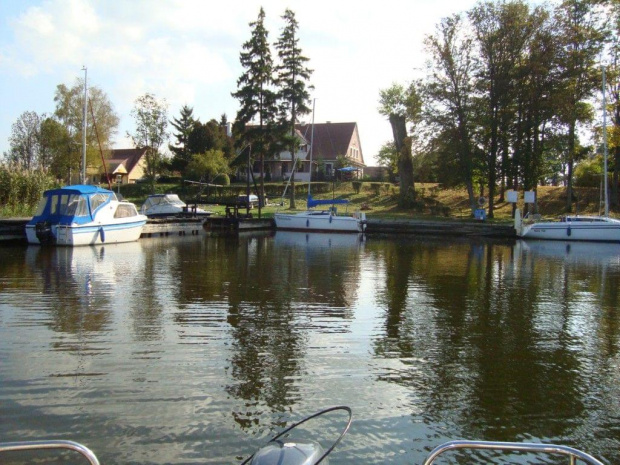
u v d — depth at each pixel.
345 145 71.62
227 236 35.53
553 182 66.69
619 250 29.09
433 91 41.00
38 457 6.07
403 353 9.81
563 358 9.73
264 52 47.91
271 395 7.76
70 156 59.81
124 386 7.96
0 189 31.08
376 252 26.83
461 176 41.94
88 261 21.03
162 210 39.75
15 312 12.27
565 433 6.88
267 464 4.25
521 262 23.48
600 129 38.25
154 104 51.03
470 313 13.09
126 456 6.07
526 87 39.84
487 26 40.19
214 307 13.08
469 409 7.49
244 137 49.25
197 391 7.83
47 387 7.88
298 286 16.27
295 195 55.00
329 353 9.69
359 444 6.47
